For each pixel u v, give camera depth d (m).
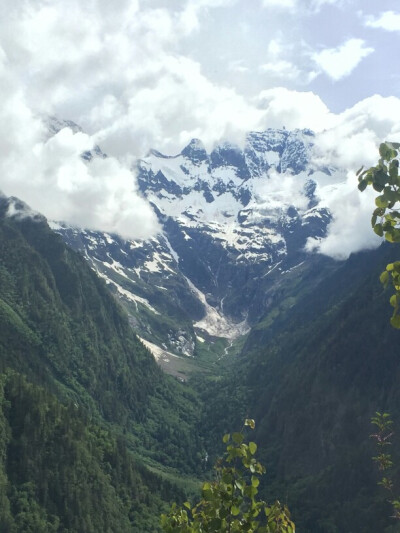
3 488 186.38
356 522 196.25
